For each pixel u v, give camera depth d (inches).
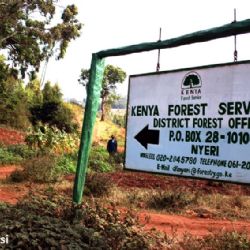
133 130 254.1
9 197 483.2
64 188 550.6
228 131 211.0
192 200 501.7
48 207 267.4
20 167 811.4
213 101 217.3
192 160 224.8
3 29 1642.5
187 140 227.5
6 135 1465.3
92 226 251.0
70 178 673.0
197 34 224.8
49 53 1772.9
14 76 1787.6
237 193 568.7
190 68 227.3
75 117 2100.1
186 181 698.8
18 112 1766.7
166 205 474.3
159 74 241.9
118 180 673.6
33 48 1745.8
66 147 1106.1
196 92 224.4
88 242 228.8
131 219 268.5
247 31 208.1
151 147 243.9
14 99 1785.2
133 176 746.8
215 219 435.2
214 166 215.8
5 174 715.4
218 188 631.2
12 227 219.9
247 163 203.6
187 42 231.8
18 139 1439.5
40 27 1729.8
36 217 236.7
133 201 489.4
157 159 240.8
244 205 501.4
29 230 220.7
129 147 255.9
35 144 1044.5
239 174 206.4
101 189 515.5
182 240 290.5
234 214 457.7
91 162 861.8
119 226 249.0
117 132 2883.9
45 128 1095.0
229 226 397.4
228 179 210.2
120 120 3784.5
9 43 1747.0
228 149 210.7
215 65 217.3
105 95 3324.3
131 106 255.9
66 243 213.6
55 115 1893.5
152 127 243.9
